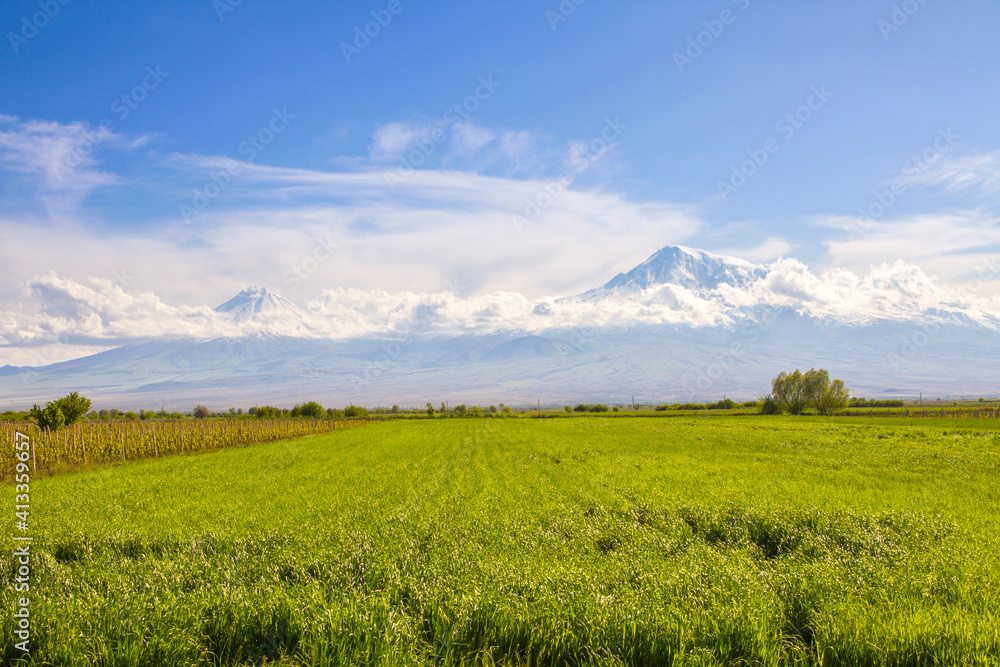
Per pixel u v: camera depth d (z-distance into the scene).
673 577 7.98
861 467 26.84
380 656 6.02
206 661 6.41
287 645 6.62
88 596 7.55
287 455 39.28
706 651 6.15
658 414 117.44
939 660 6.04
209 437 51.78
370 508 16.66
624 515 14.11
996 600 7.36
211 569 8.99
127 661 6.19
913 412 103.81
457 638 6.60
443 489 21.42
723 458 32.41
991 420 75.56
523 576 8.07
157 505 18.16
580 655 6.43
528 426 78.88
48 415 35.12
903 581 8.02
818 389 107.19
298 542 10.84
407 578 8.18
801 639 6.70
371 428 81.44
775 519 12.22
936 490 19.73
